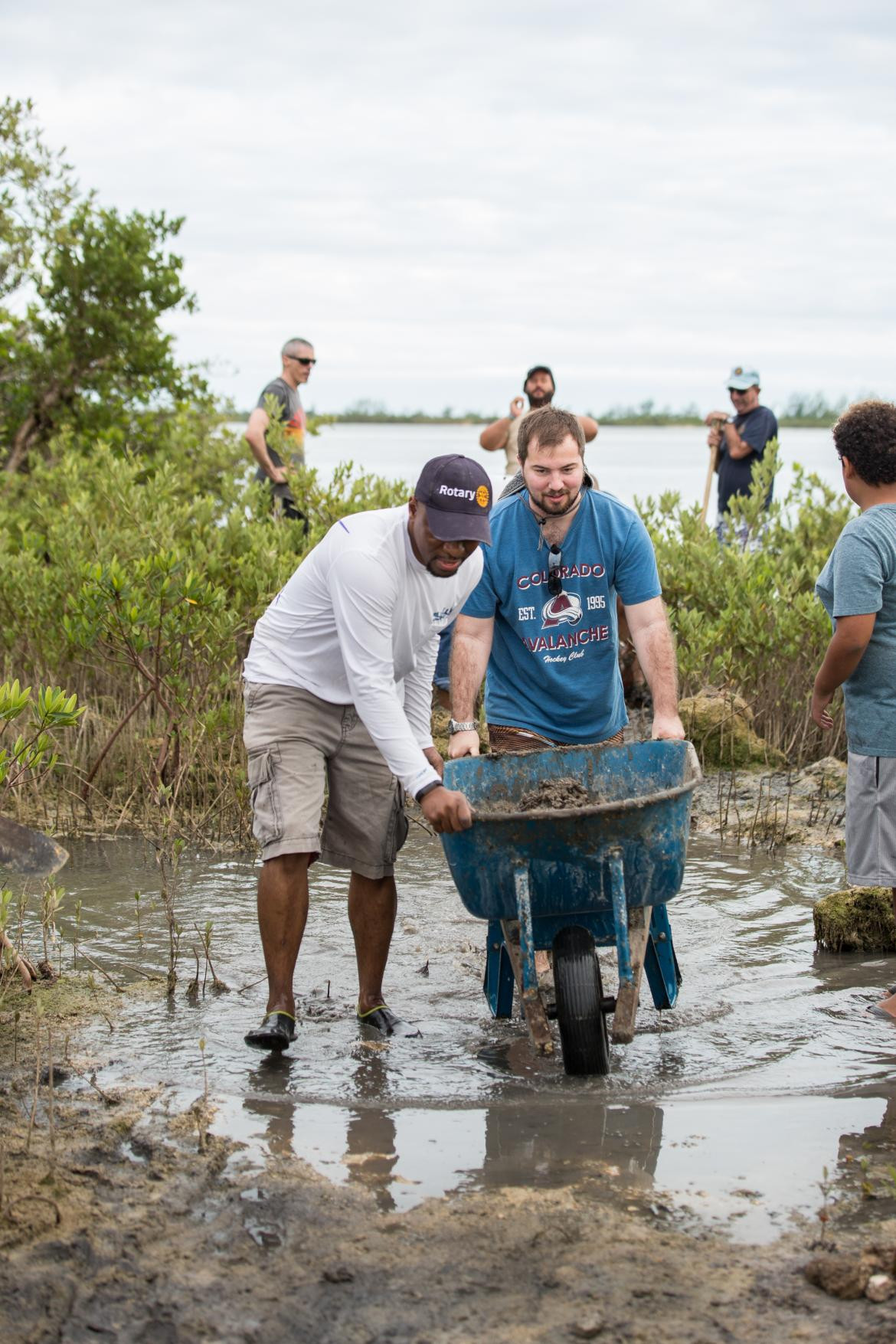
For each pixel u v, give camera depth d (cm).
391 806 471
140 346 1494
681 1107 408
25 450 1499
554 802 462
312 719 461
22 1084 420
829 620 901
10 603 887
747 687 966
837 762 877
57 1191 348
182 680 798
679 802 418
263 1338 291
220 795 757
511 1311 298
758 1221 337
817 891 648
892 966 542
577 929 438
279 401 1116
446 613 450
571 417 486
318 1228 333
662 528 1081
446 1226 332
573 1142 384
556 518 492
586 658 508
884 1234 328
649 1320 294
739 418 1216
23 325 1502
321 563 448
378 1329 293
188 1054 450
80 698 880
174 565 775
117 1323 296
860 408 479
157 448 1503
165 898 548
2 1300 302
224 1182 356
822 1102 412
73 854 694
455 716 502
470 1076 434
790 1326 292
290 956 460
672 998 484
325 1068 439
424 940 575
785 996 507
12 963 514
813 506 1117
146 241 1502
